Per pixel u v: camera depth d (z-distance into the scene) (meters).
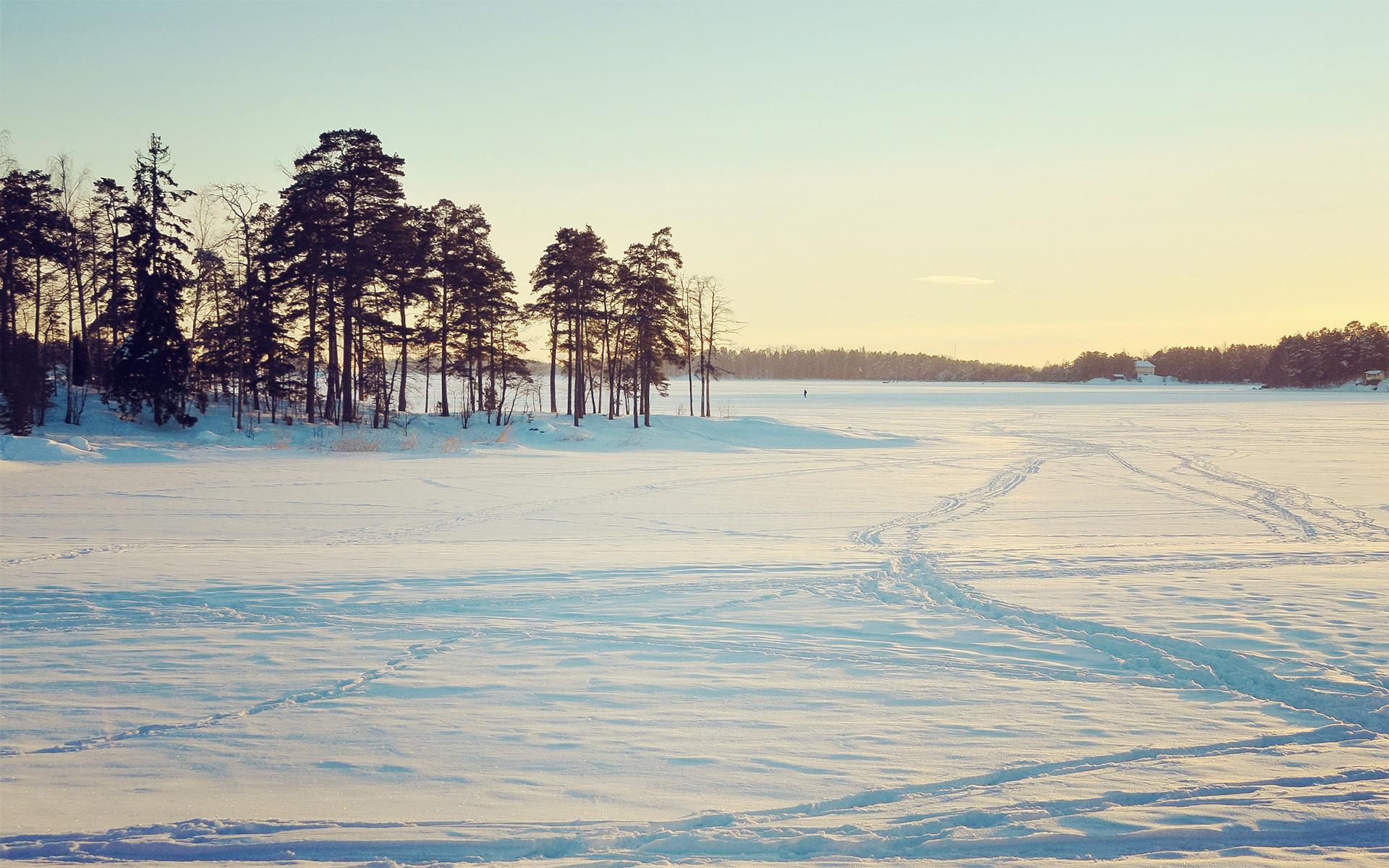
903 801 6.11
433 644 10.21
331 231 50.41
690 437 60.31
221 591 12.89
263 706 8.04
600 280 64.69
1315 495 30.44
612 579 14.21
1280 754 6.94
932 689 8.61
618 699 8.28
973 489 33.28
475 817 5.83
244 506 26.50
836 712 7.93
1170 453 49.28
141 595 12.56
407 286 51.81
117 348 51.72
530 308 63.94
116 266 54.50
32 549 17.38
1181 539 20.66
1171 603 12.31
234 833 5.55
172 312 50.22
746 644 10.32
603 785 6.37
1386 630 10.66
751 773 6.59
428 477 36.06
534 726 7.56
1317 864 5.21
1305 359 198.88
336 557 16.56
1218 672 9.20
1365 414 92.19
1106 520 24.67
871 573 14.95
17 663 9.27
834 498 30.22
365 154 49.72
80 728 7.41
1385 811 5.92
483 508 27.12
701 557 16.88
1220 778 6.46
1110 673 9.19
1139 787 6.31
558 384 126.44
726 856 5.35
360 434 49.44
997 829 5.66
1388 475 37.31
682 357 68.62
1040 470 40.78
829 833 5.61
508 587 13.48
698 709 8.02
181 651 9.80
